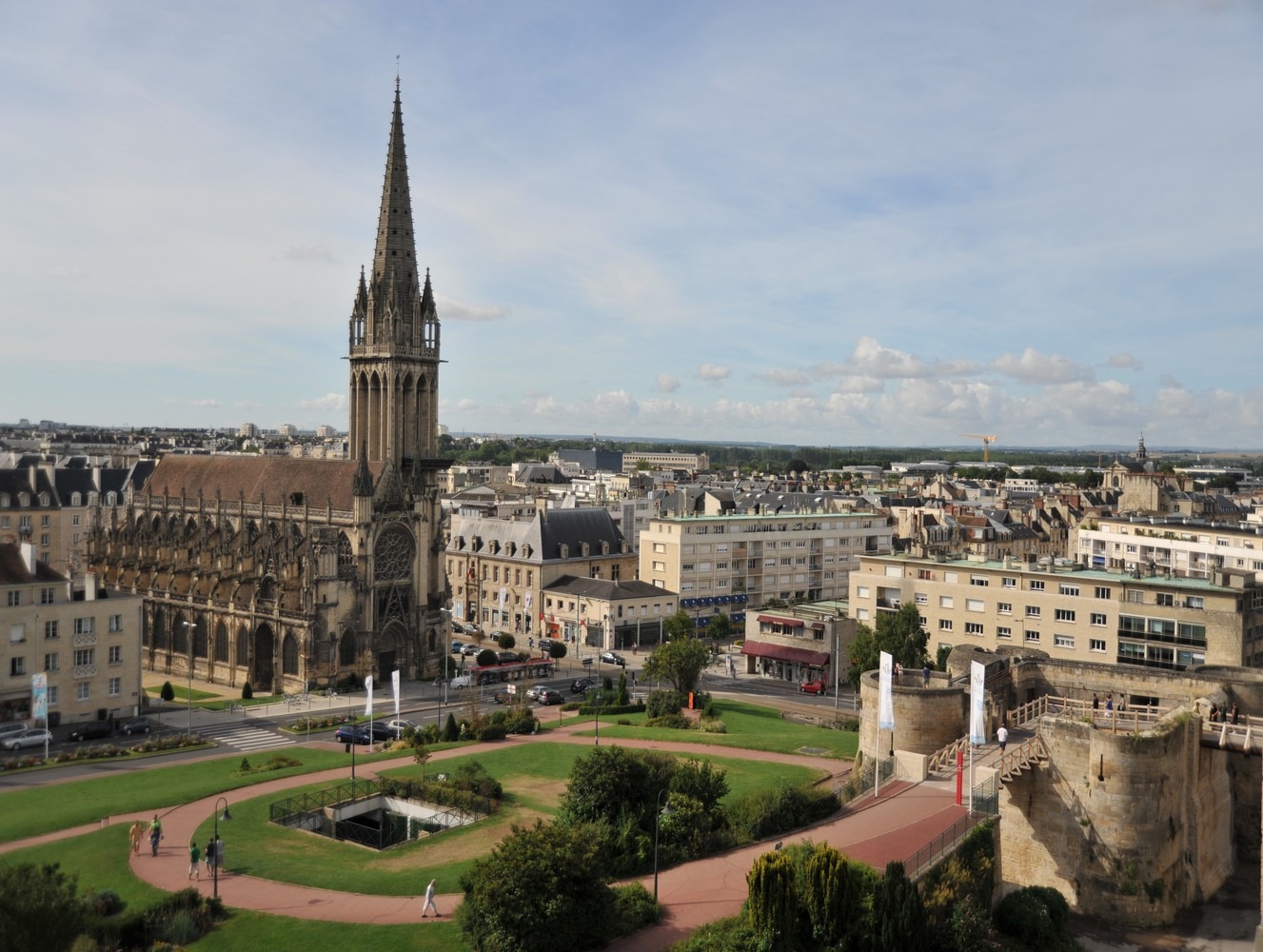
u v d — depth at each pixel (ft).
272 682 416.67
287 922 163.32
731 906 164.55
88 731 317.63
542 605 560.20
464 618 611.88
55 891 133.90
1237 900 227.81
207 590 452.35
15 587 321.32
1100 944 198.90
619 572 601.62
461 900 171.73
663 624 464.65
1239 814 258.78
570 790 197.77
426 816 229.45
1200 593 360.48
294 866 191.01
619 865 177.17
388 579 435.94
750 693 422.00
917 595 435.94
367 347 463.01
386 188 467.11
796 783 246.68
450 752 286.25
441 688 412.98
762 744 294.87
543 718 352.08
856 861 168.96
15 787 257.55
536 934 145.69
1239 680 253.24
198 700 391.86
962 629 422.41
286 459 480.64
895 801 207.31
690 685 360.69
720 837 191.21
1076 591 389.80
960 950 161.27
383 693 406.00
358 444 474.08
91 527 557.74
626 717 350.23
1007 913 188.03
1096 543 552.00
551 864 150.41
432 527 456.86
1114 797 210.79
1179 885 217.97
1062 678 273.75
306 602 402.72
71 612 331.57
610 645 520.01
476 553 604.90
